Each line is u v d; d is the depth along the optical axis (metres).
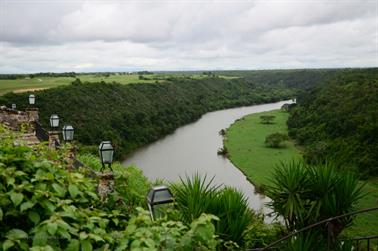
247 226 6.50
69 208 3.15
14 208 3.09
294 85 154.25
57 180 3.51
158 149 52.41
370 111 45.53
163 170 40.34
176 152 50.34
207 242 2.87
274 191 8.15
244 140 57.97
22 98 42.94
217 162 44.91
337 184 7.38
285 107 93.50
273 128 68.56
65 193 3.59
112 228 3.86
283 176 7.91
